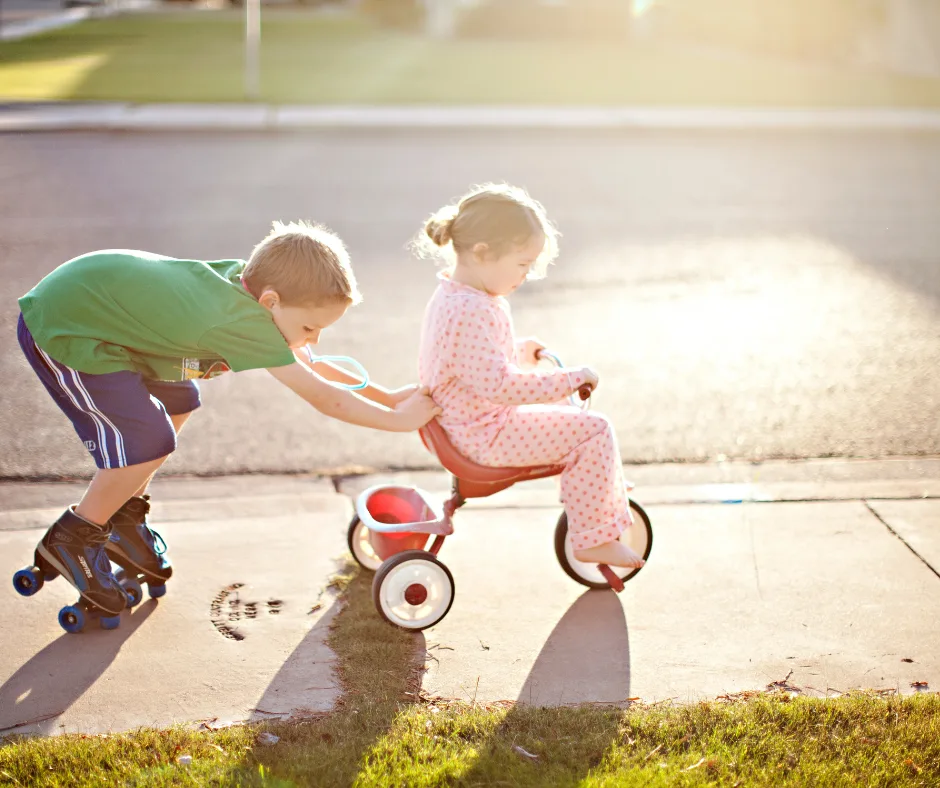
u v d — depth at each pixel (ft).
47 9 111.24
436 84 55.06
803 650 9.24
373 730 7.98
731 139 42.09
